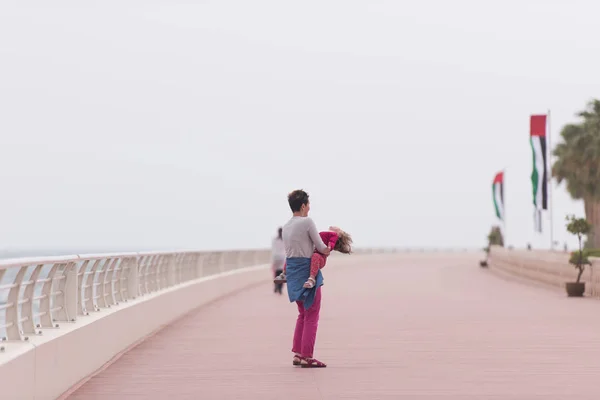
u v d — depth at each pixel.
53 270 16.55
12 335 14.19
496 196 92.38
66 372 15.71
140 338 24.22
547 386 15.80
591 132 92.88
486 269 87.75
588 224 44.31
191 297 35.22
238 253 56.34
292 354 20.86
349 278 65.50
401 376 17.12
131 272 25.69
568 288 43.53
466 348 21.77
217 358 20.09
